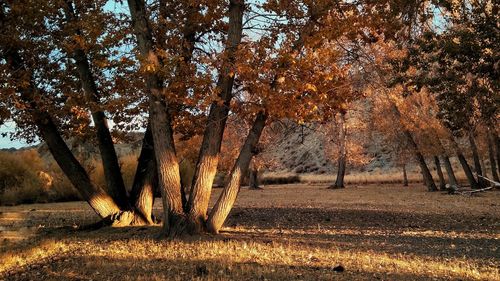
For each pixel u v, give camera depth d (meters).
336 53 9.22
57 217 16.92
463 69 12.38
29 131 13.27
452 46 11.57
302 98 9.26
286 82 9.03
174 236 9.63
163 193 9.92
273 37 10.41
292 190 38.59
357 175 58.81
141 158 12.86
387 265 7.20
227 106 10.01
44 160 32.75
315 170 73.38
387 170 59.28
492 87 12.38
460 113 12.77
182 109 11.32
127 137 13.57
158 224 12.55
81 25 10.39
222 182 45.78
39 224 14.55
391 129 30.83
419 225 13.43
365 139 40.81
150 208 12.60
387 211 17.48
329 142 44.41
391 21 10.97
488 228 12.60
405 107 28.72
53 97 12.52
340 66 11.39
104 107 10.69
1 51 11.23
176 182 9.93
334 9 10.77
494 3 11.45
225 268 6.97
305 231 11.79
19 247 9.41
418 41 12.45
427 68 13.57
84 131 12.42
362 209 18.45
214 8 10.37
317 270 6.82
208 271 6.77
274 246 8.72
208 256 7.83
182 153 21.98
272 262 7.38
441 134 28.45
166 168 9.88
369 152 64.56
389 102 29.30
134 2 10.20
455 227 12.92
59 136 11.95
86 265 7.42
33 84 11.73
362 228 12.70
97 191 12.11
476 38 11.85
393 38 11.23
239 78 9.73
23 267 7.55
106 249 8.80
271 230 11.88
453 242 9.87
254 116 10.84
